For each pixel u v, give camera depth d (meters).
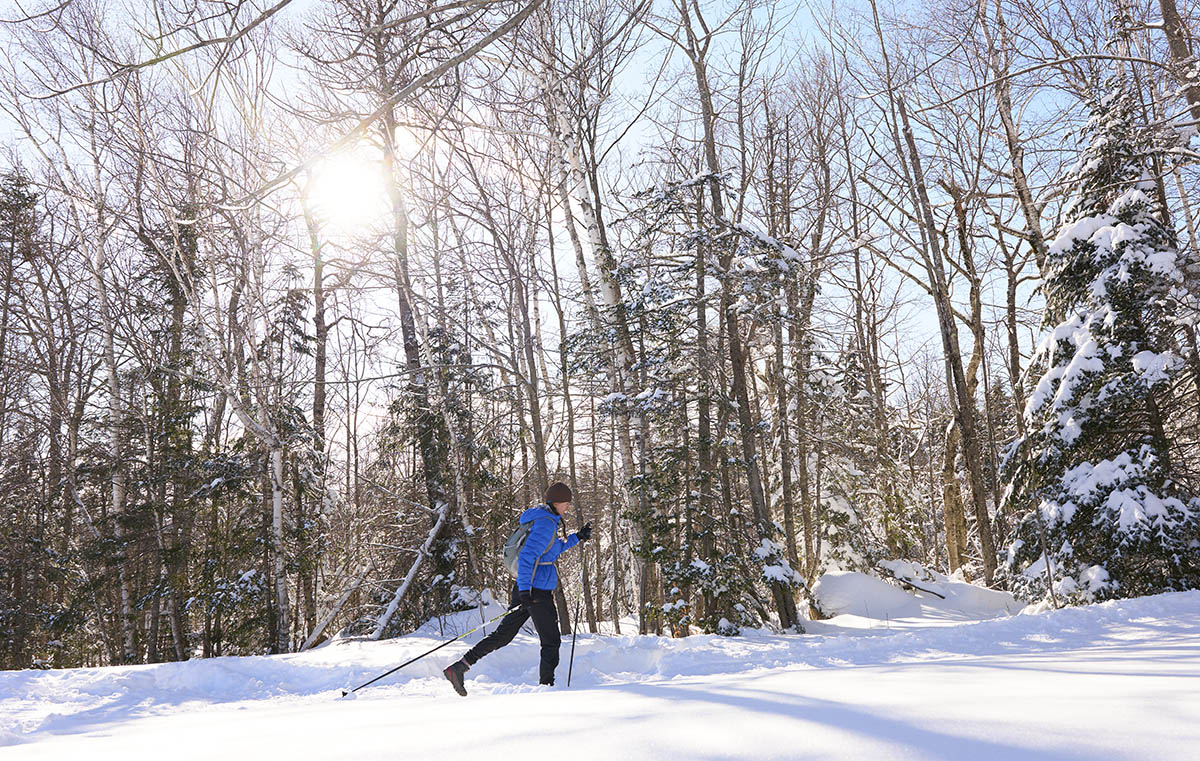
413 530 16.45
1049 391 13.00
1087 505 12.30
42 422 20.95
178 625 18.06
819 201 23.02
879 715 2.32
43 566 19.92
